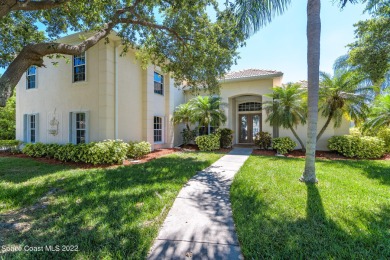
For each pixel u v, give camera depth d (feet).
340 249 9.30
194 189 18.26
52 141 37.24
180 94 57.62
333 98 35.81
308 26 19.39
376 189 17.43
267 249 9.41
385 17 28.53
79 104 34.91
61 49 18.72
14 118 55.42
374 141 35.17
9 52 28.35
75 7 23.85
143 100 41.42
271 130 47.96
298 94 37.50
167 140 48.65
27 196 15.89
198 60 31.19
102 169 25.77
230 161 31.94
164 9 27.04
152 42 32.45
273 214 12.83
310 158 19.61
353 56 32.09
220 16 24.16
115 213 12.97
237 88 51.83
